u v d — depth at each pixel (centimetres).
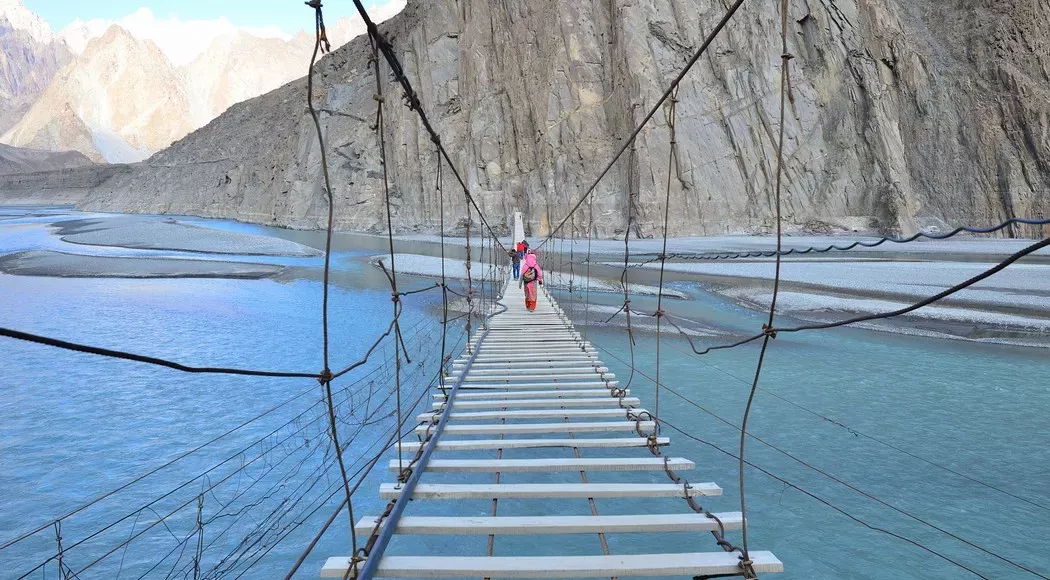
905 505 644
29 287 2497
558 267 3269
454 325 1700
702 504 645
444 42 6025
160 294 2331
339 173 6706
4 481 722
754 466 741
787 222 4641
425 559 343
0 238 5100
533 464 504
